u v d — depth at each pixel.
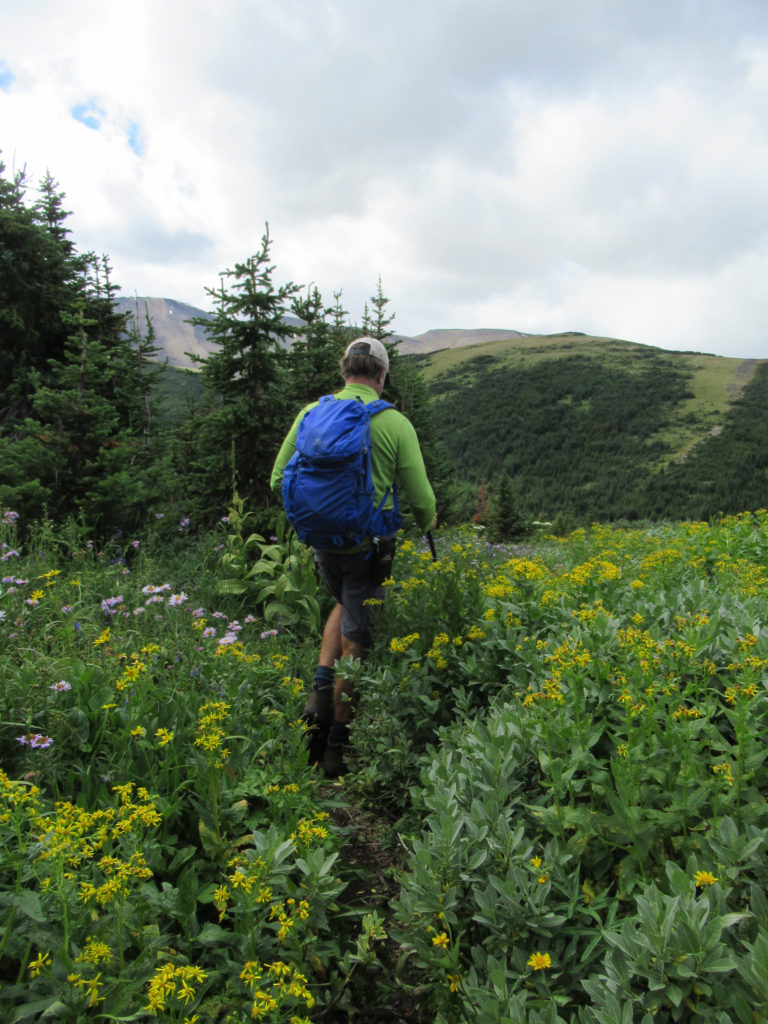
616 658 2.94
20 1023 1.56
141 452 8.55
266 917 2.03
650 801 2.17
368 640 3.58
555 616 3.79
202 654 3.39
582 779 2.31
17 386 8.48
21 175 8.90
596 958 1.89
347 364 3.65
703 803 2.08
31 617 3.54
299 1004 1.86
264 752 2.93
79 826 1.80
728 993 1.56
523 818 2.37
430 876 2.05
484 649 3.55
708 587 4.94
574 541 9.48
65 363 9.20
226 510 7.18
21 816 1.82
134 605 4.25
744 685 2.41
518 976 1.81
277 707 3.43
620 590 4.23
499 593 3.96
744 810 2.04
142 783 2.48
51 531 5.36
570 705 2.62
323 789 3.30
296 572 5.26
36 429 6.21
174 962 1.82
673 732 2.22
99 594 4.47
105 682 2.92
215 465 7.27
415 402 17.72
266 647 4.43
